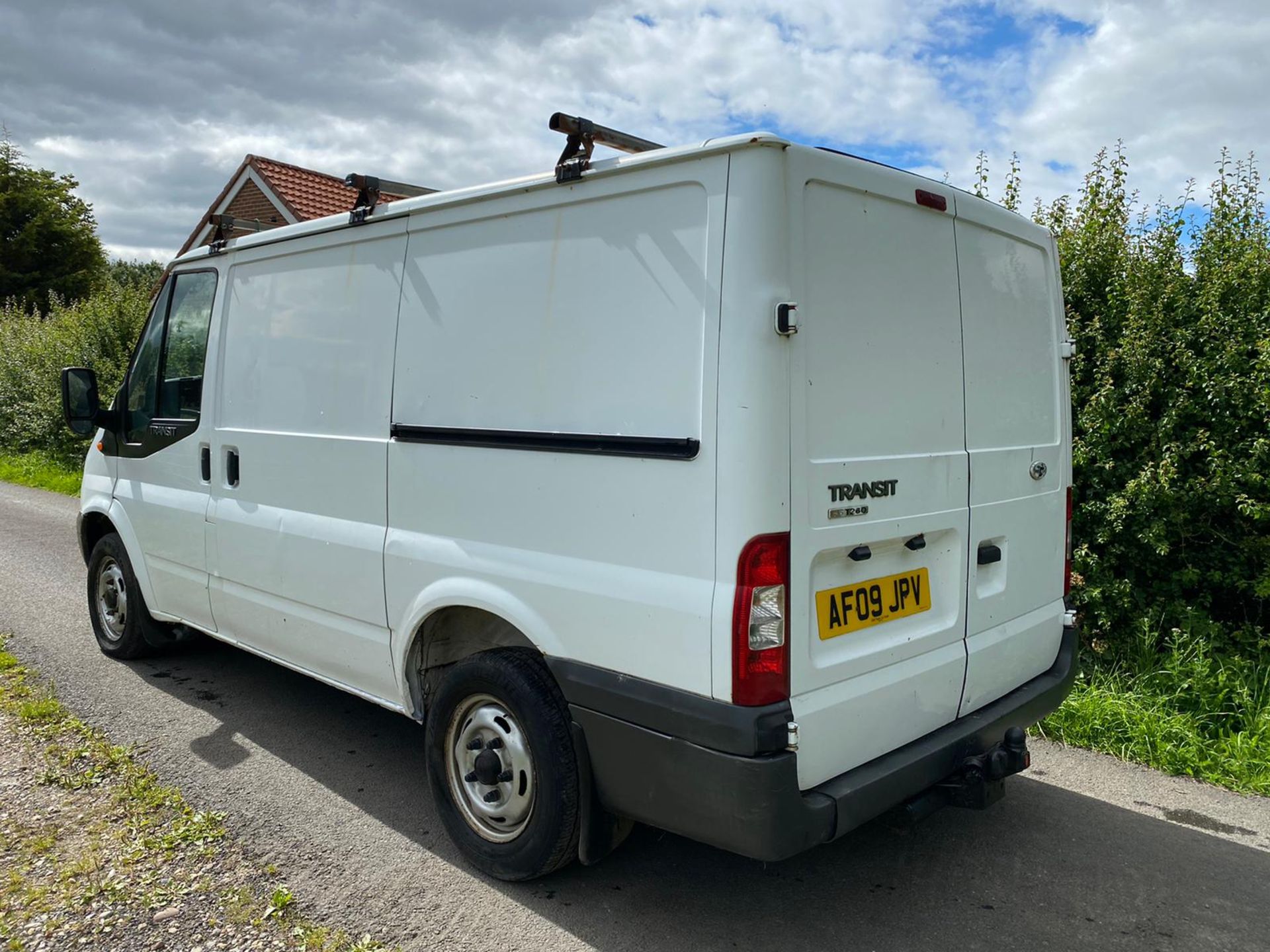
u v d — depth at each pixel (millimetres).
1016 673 3387
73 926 2795
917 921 2969
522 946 2773
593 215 2738
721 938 2846
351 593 3598
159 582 4883
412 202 3316
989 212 3209
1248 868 3361
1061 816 3764
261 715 4625
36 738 4172
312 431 3783
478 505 3066
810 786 2529
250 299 4188
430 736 3311
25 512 11062
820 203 2521
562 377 2807
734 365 2365
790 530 2406
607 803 2750
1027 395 3467
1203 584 5270
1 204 32844
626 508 2617
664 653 2520
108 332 14969
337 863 3225
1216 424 5047
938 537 2998
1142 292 5250
